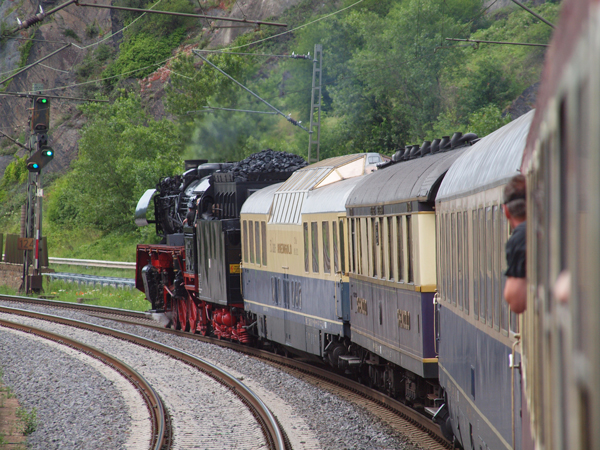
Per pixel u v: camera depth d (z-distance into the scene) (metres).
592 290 2.88
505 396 11.22
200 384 32.22
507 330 11.05
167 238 56.69
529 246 6.21
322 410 26.03
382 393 27.06
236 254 43.50
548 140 4.27
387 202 23.20
